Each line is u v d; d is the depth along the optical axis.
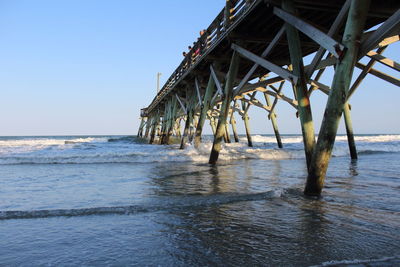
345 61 4.36
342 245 2.97
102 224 3.73
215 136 10.55
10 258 2.77
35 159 11.55
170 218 3.96
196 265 2.58
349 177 7.32
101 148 18.83
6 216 4.04
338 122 4.66
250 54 7.67
